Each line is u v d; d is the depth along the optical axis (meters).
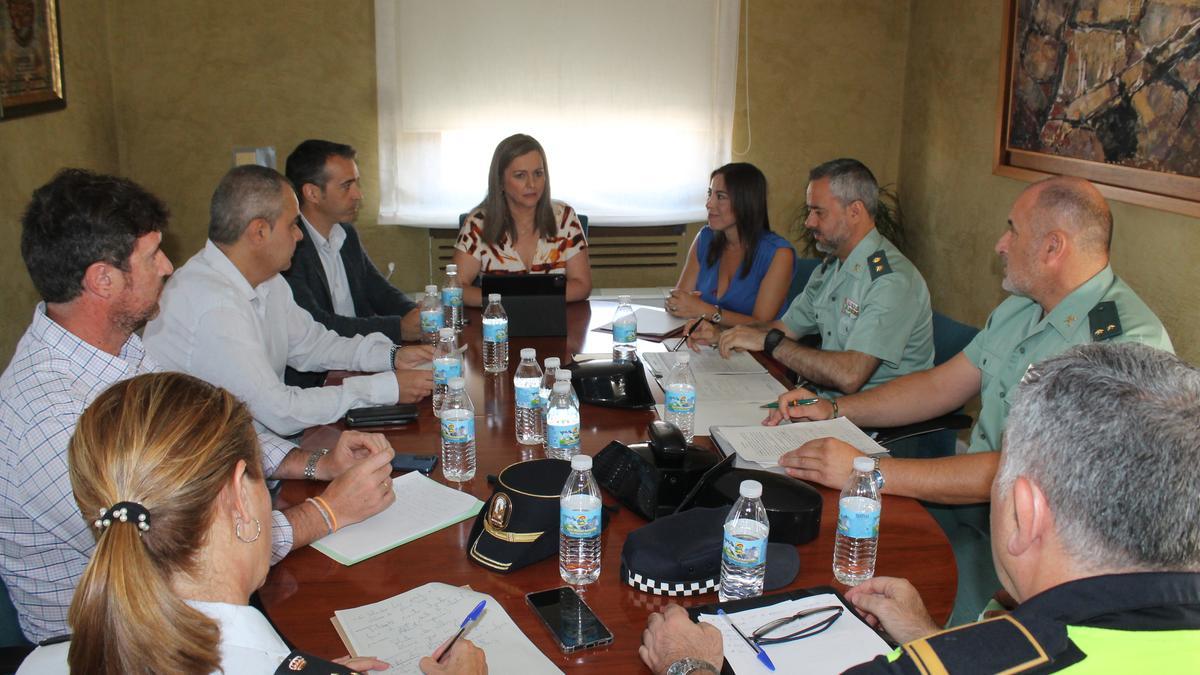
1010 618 0.87
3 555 1.59
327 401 2.17
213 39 4.64
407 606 1.38
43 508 1.52
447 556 1.55
